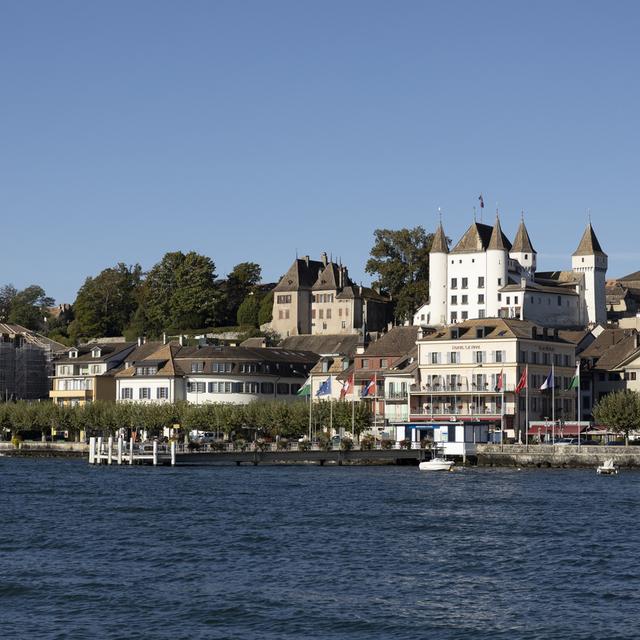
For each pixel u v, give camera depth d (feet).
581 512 431.43
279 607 266.77
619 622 254.27
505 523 399.85
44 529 384.88
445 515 422.00
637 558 328.49
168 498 478.59
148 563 319.47
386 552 338.54
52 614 261.24
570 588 287.89
